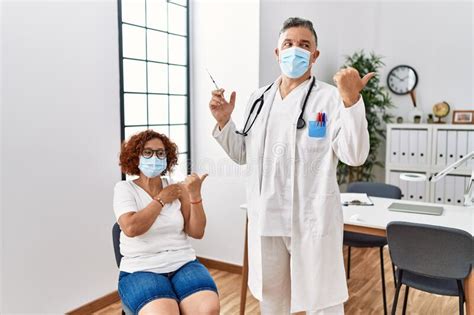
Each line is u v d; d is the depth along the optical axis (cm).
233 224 359
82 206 269
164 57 344
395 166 440
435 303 298
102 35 277
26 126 235
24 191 236
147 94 331
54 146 250
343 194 318
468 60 432
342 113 150
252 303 302
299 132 166
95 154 276
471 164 402
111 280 293
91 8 268
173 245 200
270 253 176
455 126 407
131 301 176
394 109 476
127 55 311
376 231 244
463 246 198
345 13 490
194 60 366
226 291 323
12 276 233
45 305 251
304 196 165
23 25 230
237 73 345
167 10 343
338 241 168
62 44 251
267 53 346
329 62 469
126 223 189
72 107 259
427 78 455
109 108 285
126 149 208
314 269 165
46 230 249
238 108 347
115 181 292
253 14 332
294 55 162
